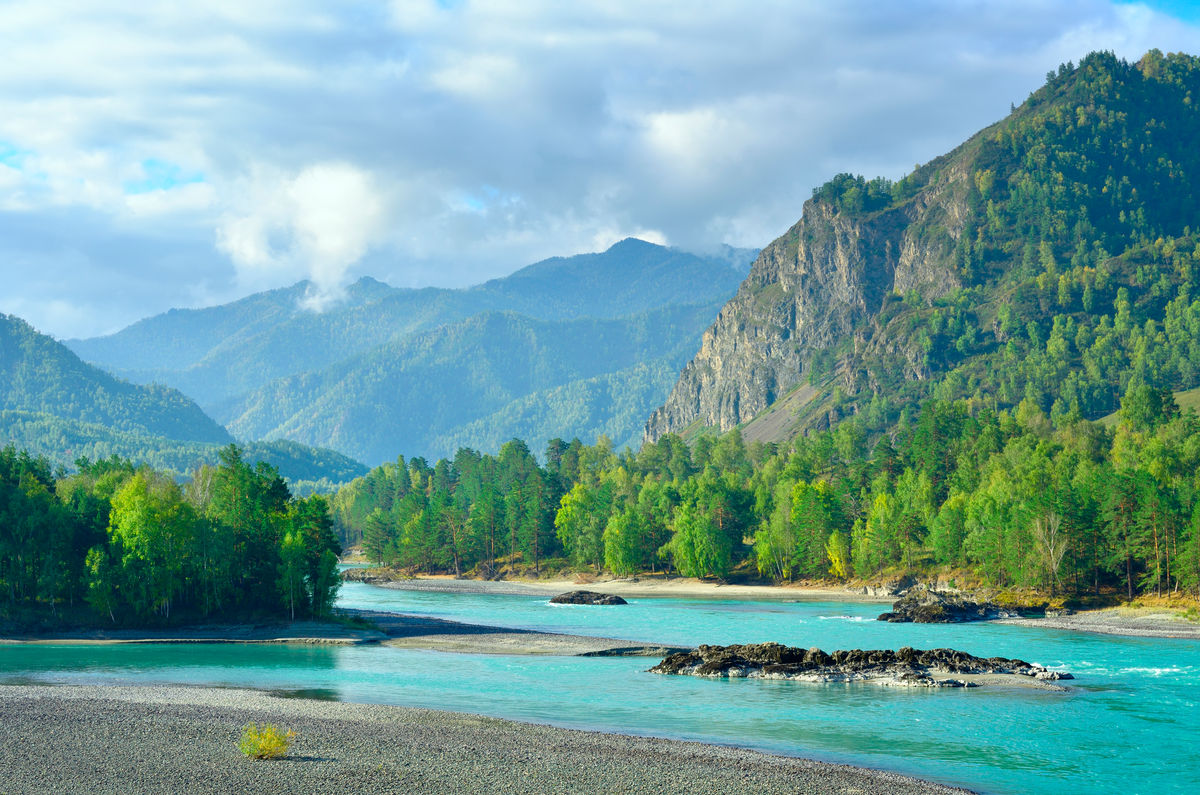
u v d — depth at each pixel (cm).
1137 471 14550
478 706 6844
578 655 9831
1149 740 5822
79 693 7050
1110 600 14012
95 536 12762
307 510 13212
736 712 6662
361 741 5497
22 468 15375
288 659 9438
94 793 4391
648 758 5209
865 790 4644
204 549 12081
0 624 11150
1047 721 6350
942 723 6297
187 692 7225
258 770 4834
